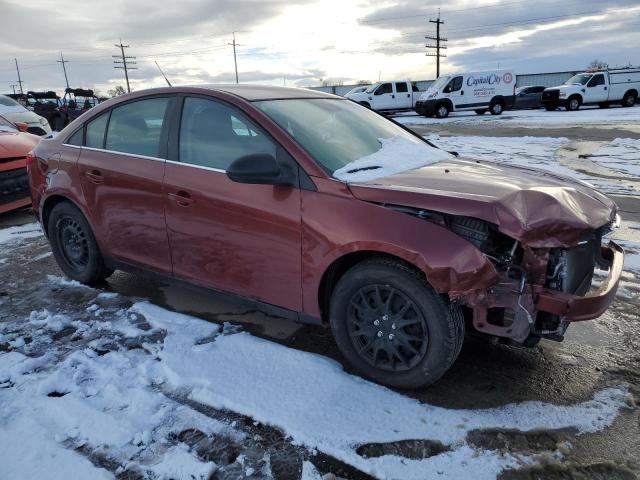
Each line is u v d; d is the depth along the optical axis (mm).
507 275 2547
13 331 3586
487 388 2859
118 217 3812
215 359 3141
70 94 21828
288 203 2924
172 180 3416
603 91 28047
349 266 2959
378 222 2654
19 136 7234
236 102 3262
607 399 2750
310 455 2375
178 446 2432
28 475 2264
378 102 28953
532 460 2324
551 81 44000
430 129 20375
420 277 2613
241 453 2395
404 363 2799
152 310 3830
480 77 26922
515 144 14305
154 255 3688
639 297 4004
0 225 6664
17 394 2852
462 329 2672
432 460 2332
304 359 3129
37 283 4480
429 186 2770
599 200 3012
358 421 2584
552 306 2508
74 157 4086
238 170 2844
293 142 2994
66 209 4234
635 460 2320
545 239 2496
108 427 2555
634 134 15648
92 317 3777
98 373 3027
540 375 2984
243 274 3217
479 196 2592
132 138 3764
